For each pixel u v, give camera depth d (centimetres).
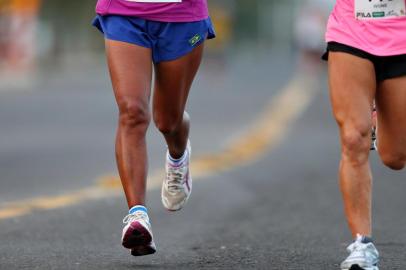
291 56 17762
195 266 1623
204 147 3844
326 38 1527
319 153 3756
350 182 1482
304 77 10162
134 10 1595
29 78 8688
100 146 3797
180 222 2195
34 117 5075
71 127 4559
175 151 1808
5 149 3694
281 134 4506
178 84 1672
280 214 2344
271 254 1762
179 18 1620
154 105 1716
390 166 1623
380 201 2575
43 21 11994
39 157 3438
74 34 13625
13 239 1881
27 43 8906
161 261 1669
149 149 3662
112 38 1596
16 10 8838
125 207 2381
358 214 1480
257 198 2623
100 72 10444
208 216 2295
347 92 1491
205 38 1678
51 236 1936
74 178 2914
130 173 1570
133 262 1650
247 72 11062
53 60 11425
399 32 1508
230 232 2053
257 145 3994
